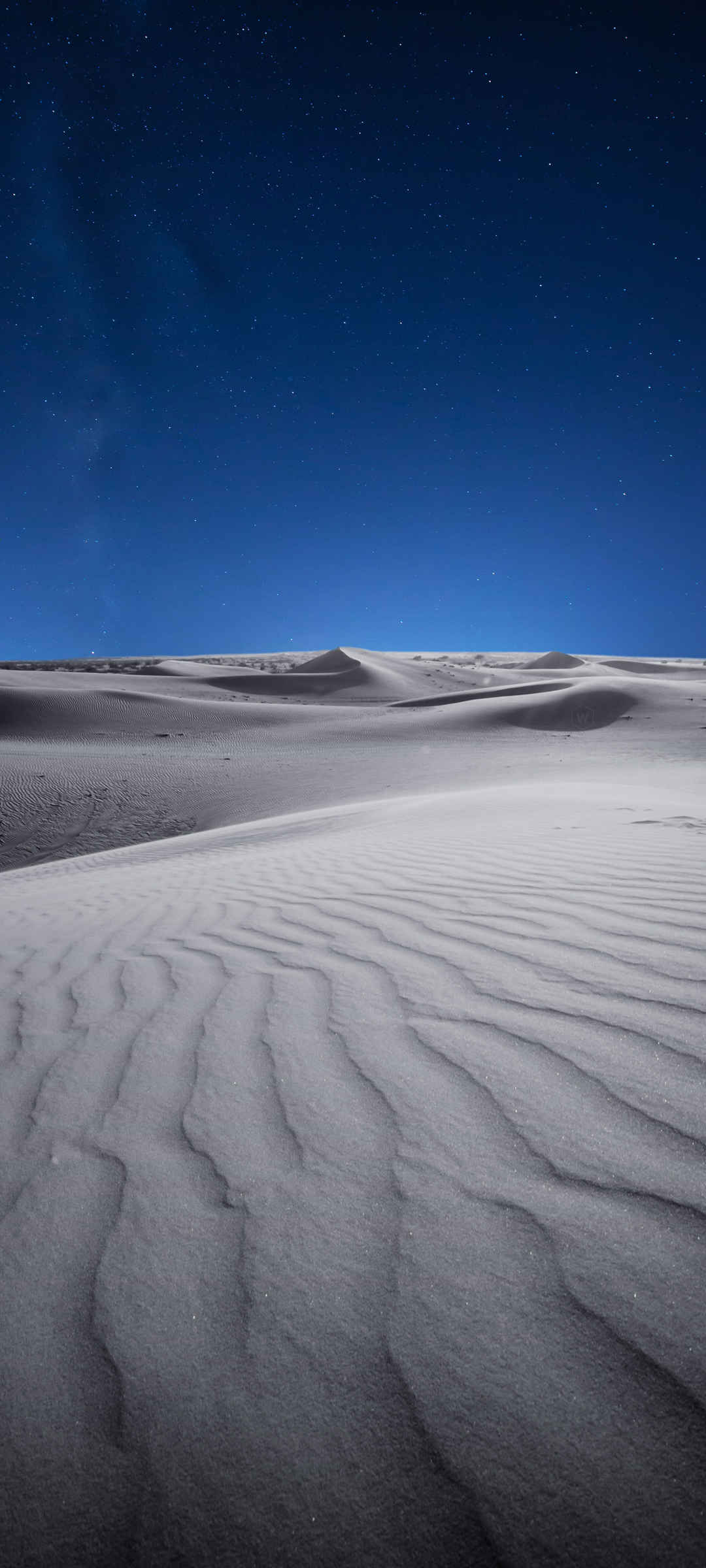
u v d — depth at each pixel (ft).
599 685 128.16
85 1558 2.49
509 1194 4.05
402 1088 5.38
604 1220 3.78
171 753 96.58
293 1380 3.04
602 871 12.89
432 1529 2.48
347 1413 2.88
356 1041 6.29
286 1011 7.18
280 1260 3.71
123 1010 7.73
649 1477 2.54
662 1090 4.99
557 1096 5.05
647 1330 3.10
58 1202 4.34
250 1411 2.93
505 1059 5.67
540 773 69.15
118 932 11.64
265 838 35.17
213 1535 2.53
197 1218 4.10
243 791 75.56
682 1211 3.79
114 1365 3.18
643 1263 3.47
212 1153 4.75
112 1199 4.33
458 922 10.02
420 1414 2.85
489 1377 2.97
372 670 215.10
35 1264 3.82
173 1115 5.31
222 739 108.68
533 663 281.74
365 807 42.50
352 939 9.65
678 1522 2.41
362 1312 3.34
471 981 7.54
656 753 79.56
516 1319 3.22
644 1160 4.23
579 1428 2.73
